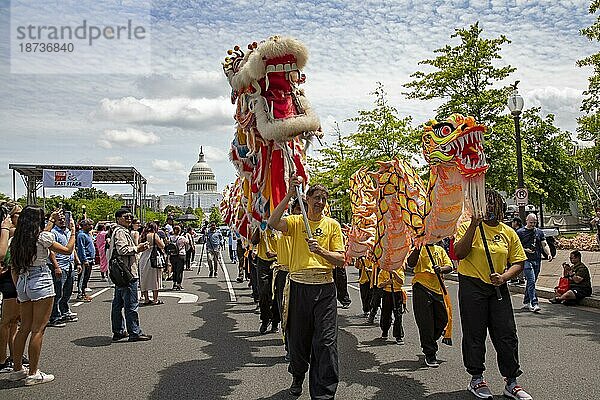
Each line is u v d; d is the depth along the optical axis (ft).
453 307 36.81
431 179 19.71
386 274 27.35
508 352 17.72
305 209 18.62
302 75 21.30
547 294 43.34
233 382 20.93
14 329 23.20
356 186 28.60
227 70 23.45
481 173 17.80
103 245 65.05
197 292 50.44
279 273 24.90
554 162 140.26
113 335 29.66
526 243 36.42
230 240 89.56
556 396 18.39
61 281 33.53
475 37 72.64
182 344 27.73
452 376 20.89
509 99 52.65
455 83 72.59
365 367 22.48
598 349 25.08
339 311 36.40
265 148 22.59
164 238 53.21
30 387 20.65
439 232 20.02
